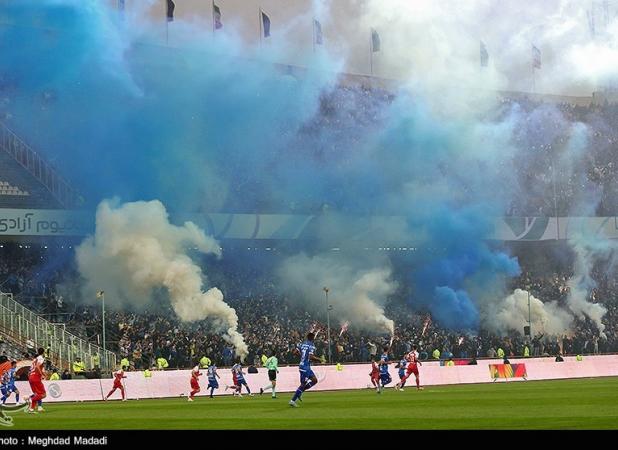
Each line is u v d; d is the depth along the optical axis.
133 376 60.06
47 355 64.69
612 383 64.31
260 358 77.94
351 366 68.38
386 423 30.98
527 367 77.00
